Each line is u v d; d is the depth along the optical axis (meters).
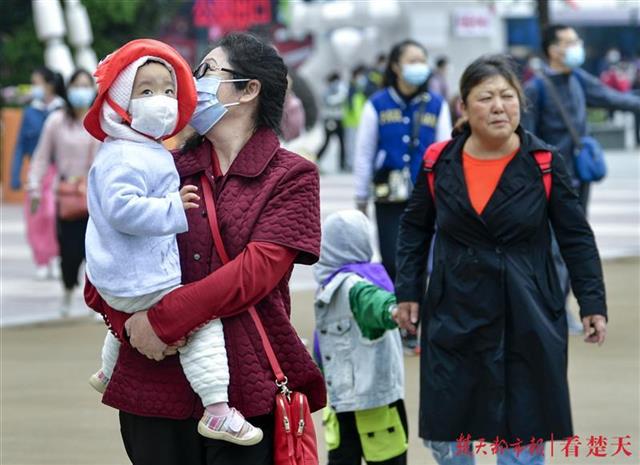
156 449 6.48
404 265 9.02
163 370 6.38
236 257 6.33
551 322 8.46
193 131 6.87
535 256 8.49
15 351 15.50
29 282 21.09
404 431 9.46
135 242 6.15
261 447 6.42
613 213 29.44
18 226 29.27
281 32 71.75
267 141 6.55
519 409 8.36
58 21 35.66
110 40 50.34
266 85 6.59
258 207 6.39
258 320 6.40
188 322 6.15
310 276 21.53
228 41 6.64
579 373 13.85
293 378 6.50
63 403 12.92
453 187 8.53
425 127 14.83
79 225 17.12
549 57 15.48
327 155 52.72
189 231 6.45
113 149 6.18
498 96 8.41
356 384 9.12
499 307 8.38
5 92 45.91
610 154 49.41
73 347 15.73
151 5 52.84
